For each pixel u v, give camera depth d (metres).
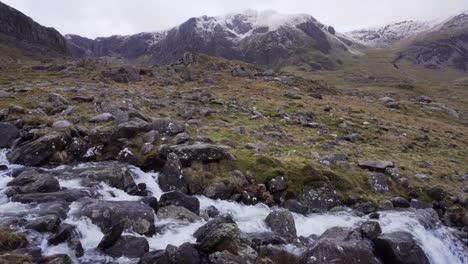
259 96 57.72
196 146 24.72
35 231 13.91
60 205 16.44
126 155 24.72
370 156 32.16
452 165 34.28
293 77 89.81
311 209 22.28
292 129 38.88
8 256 11.54
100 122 30.08
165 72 71.06
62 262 12.27
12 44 173.50
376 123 49.25
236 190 22.53
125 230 15.77
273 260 14.82
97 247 14.37
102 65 73.75
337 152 31.38
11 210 15.80
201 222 18.11
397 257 16.39
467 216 23.02
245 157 25.83
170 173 22.52
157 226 17.11
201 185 22.45
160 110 38.94
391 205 23.20
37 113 31.08
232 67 88.25
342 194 23.84
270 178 23.78
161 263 13.38
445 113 83.62
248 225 18.67
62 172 21.50
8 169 21.72
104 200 18.06
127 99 41.00
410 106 81.75
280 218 18.55
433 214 22.53
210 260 13.80
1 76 56.34
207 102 46.00
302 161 26.58
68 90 44.00
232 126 35.72
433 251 18.86
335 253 14.84
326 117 47.28
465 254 20.23
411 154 36.41
